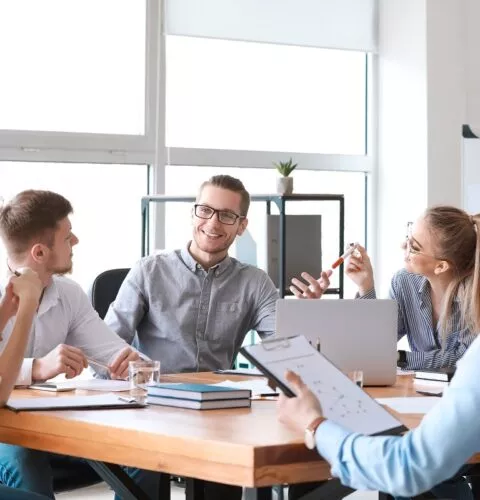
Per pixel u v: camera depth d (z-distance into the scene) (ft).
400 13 19.92
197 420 7.75
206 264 12.81
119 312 12.66
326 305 10.12
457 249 11.55
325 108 20.26
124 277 13.69
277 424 7.57
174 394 8.54
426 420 6.45
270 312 12.74
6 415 8.33
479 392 6.33
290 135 19.90
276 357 7.38
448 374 10.69
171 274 12.78
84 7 17.70
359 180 20.62
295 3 19.45
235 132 19.34
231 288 12.85
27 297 8.86
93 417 7.88
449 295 11.66
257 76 19.53
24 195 10.18
